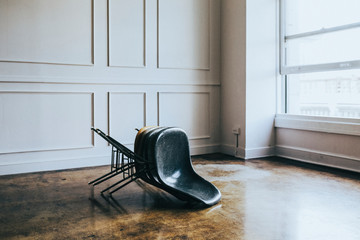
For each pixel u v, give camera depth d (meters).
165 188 2.48
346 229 2.04
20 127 3.47
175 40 4.25
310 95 4.00
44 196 2.71
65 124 3.68
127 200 2.61
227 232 2.00
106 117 3.88
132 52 3.99
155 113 4.18
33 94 3.52
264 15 4.23
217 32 4.55
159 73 4.17
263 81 4.28
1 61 3.35
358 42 3.40
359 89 3.42
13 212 2.34
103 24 3.81
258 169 3.62
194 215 2.28
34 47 3.48
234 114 4.37
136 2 3.99
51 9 3.55
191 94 4.42
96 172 3.53
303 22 4.03
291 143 4.20
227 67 4.46
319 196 2.68
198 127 4.50
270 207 2.43
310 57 3.95
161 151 2.51
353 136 3.45
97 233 1.99
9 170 3.44
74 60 3.68
